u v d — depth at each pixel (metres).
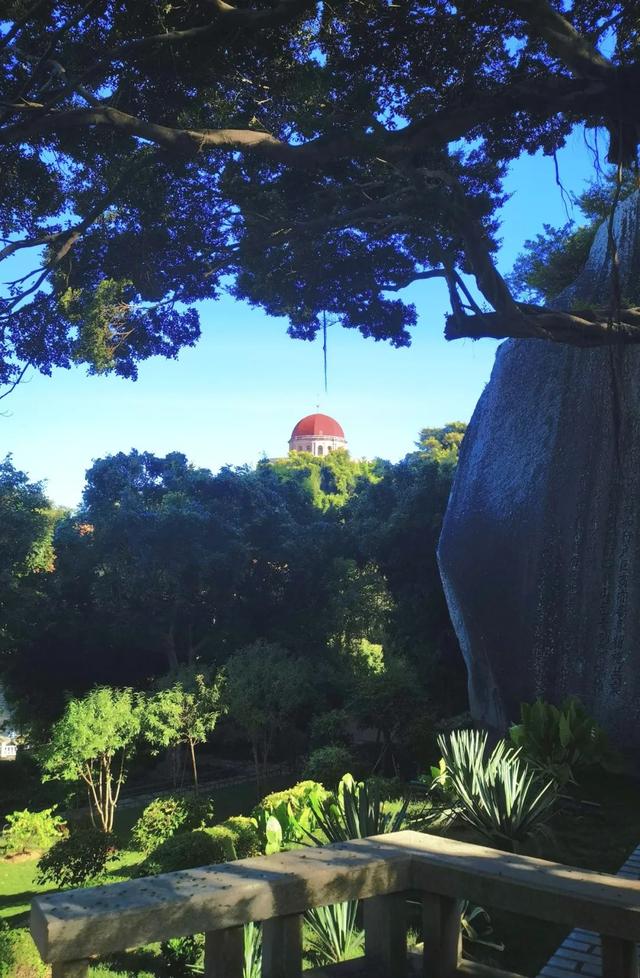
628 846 8.19
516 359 17.61
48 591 38.38
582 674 13.70
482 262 7.89
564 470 14.98
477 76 7.84
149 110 8.38
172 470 41.44
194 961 7.05
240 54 7.92
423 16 7.42
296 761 35.09
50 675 37.66
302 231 9.20
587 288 16.56
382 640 43.59
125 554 37.41
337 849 2.69
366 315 10.66
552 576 14.55
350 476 88.50
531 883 2.37
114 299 9.71
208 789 33.50
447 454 59.97
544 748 11.66
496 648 15.40
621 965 2.24
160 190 9.34
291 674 31.31
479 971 2.62
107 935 2.03
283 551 39.88
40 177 9.00
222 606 39.47
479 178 10.02
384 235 10.04
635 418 13.83
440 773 10.68
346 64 7.79
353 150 7.45
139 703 28.80
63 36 7.84
